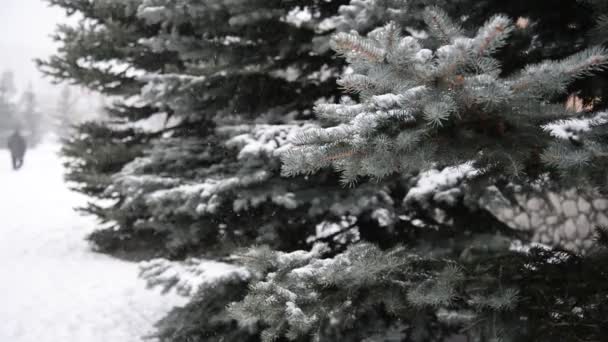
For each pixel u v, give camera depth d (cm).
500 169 198
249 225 396
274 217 396
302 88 484
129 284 721
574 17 276
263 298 223
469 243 322
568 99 258
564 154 155
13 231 1098
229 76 442
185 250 412
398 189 411
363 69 161
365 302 226
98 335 566
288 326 229
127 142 863
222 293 321
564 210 616
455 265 228
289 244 400
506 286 205
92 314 614
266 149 370
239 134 420
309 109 495
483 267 223
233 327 336
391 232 385
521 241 356
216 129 444
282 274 247
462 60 143
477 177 227
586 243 602
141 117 867
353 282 228
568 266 222
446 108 143
